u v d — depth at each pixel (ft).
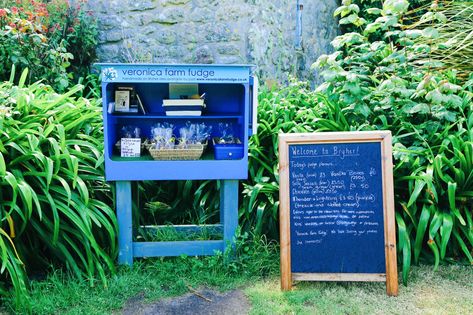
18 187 9.69
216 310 9.27
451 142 11.42
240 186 12.41
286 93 17.98
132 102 11.45
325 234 10.01
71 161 10.16
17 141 10.29
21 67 15.72
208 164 10.48
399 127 12.26
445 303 9.37
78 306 9.26
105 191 11.42
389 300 9.53
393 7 12.26
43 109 11.30
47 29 17.53
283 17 21.33
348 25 28.30
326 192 10.04
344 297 9.58
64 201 10.16
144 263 10.97
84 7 19.11
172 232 11.72
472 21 14.05
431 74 12.20
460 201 11.12
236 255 10.85
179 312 9.19
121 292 9.73
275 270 10.66
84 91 18.72
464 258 11.13
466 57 13.60
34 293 9.45
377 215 9.96
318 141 10.04
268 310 9.12
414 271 10.62
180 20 18.43
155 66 9.96
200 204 12.51
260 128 12.82
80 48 18.85
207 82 10.15
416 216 11.19
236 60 18.15
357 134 9.98
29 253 10.50
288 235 9.96
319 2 25.70
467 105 12.30
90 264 9.96
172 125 12.22
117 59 19.06
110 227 10.25
